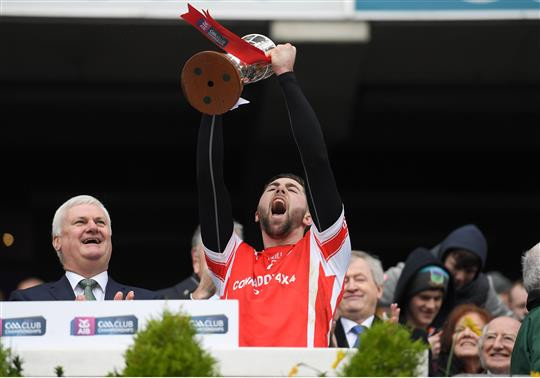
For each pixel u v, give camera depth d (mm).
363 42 15031
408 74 17594
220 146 7516
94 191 21078
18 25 15766
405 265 10117
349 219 21375
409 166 20969
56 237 8391
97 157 20797
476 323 9531
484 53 16656
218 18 13344
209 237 7477
